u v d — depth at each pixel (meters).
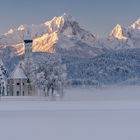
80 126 61.59
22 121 69.88
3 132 55.25
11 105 122.00
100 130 56.12
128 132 53.28
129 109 95.69
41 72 177.00
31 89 196.25
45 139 48.56
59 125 63.53
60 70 176.75
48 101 151.50
